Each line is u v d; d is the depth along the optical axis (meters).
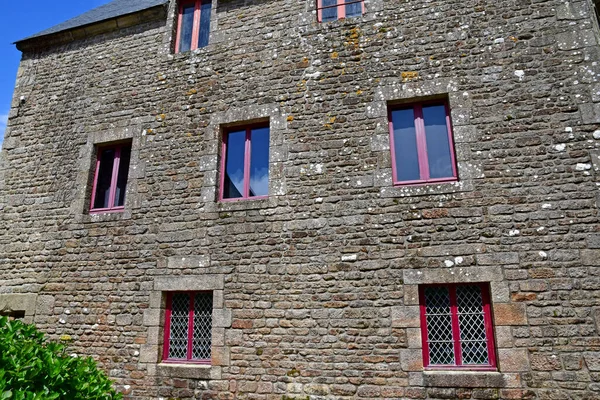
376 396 4.55
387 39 5.72
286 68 6.01
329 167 5.41
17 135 7.17
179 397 5.12
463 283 4.72
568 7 5.25
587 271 4.38
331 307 4.93
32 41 7.57
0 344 3.12
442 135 5.33
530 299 4.43
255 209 5.53
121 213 6.10
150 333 5.47
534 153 4.84
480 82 5.22
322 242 5.16
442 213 4.89
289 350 4.93
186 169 6.02
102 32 7.31
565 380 4.18
